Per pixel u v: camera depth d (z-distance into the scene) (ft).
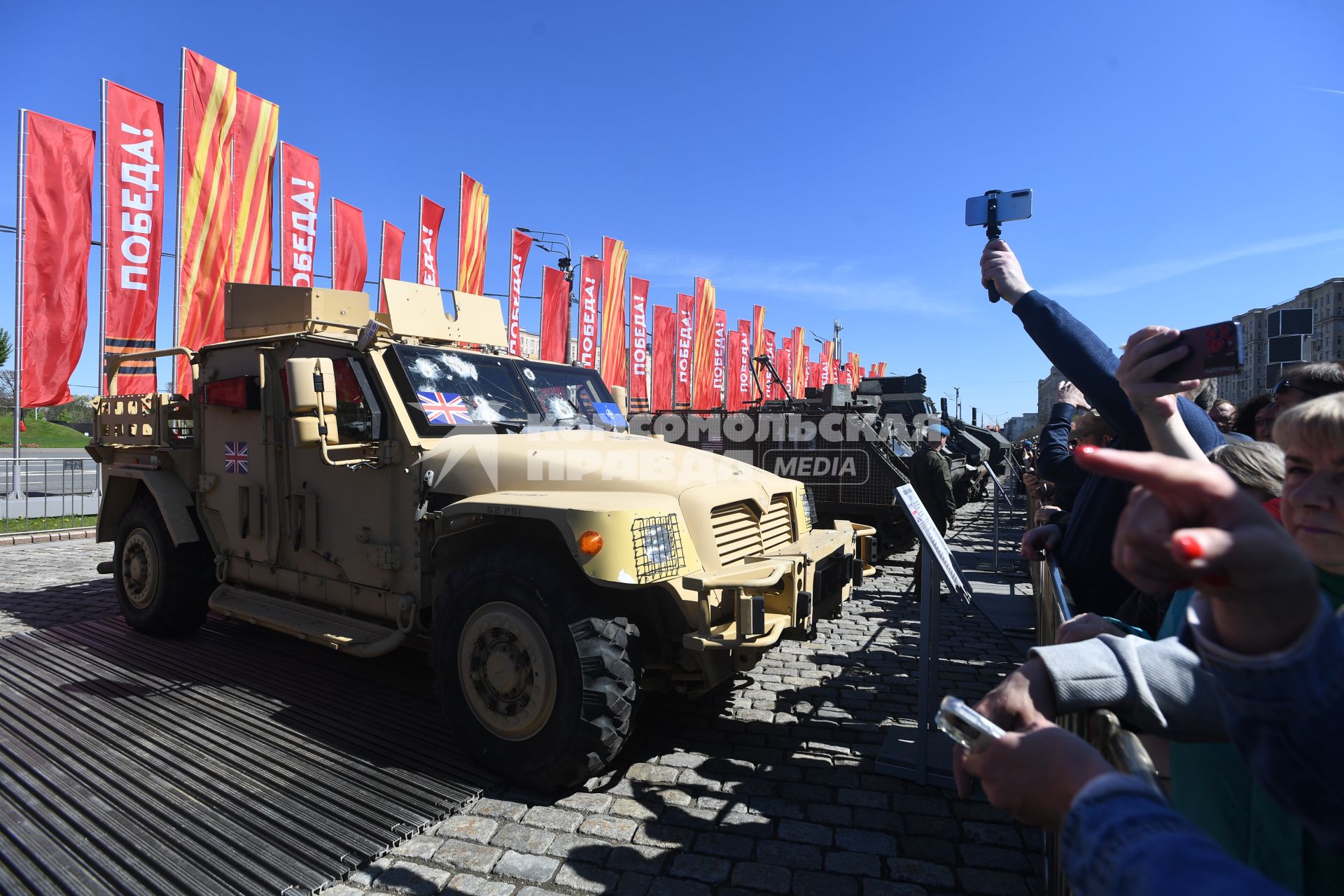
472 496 12.10
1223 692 2.28
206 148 35.42
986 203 7.12
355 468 13.14
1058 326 6.09
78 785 10.53
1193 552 1.88
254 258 37.76
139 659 16.37
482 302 17.49
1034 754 2.82
